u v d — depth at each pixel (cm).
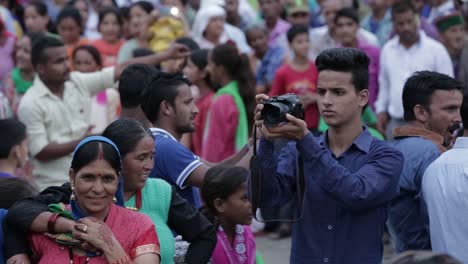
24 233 500
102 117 1027
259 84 1388
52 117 864
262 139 546
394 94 1180
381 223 557
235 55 1007
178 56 870
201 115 1048
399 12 1170
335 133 559
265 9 1512
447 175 583
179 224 549
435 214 590
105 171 479
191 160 620
